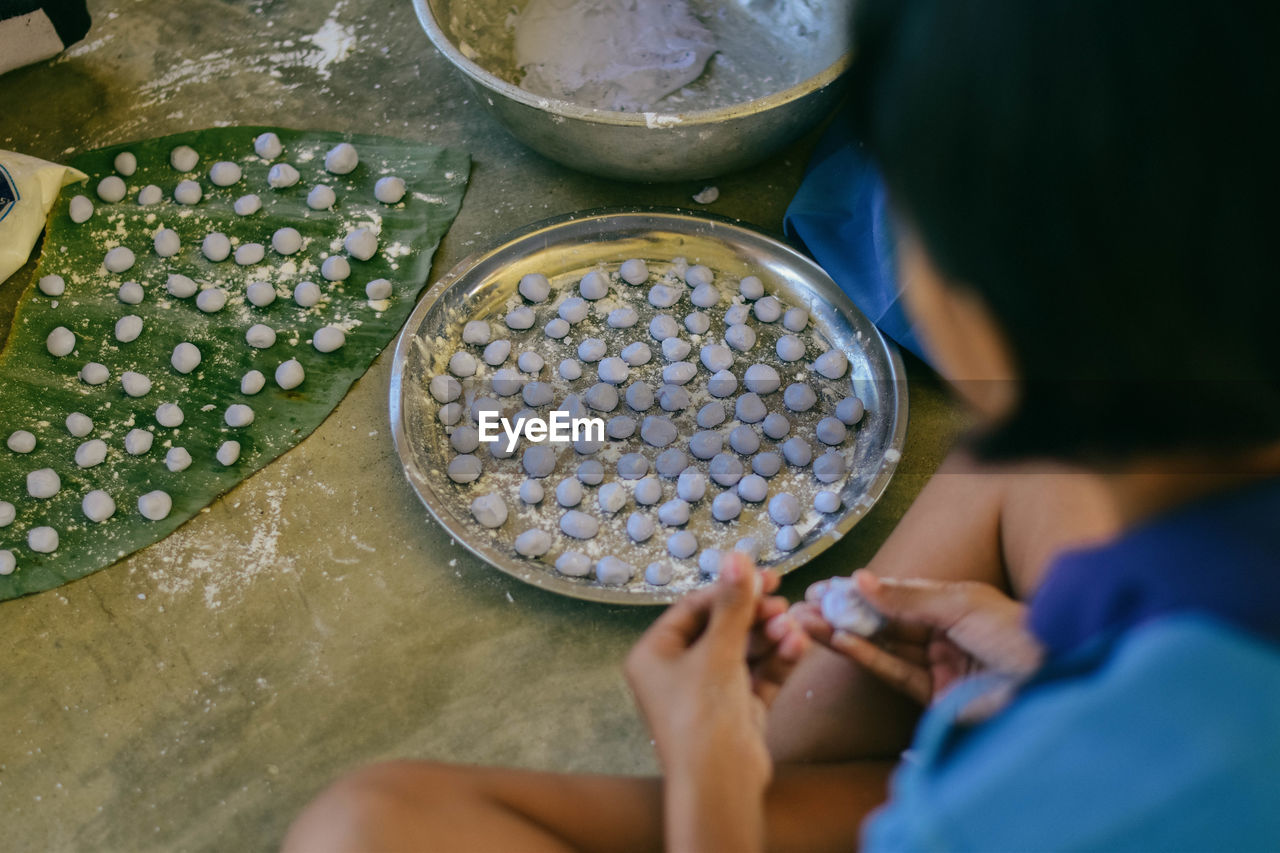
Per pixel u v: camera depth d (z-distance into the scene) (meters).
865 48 0.48
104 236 1.29
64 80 1.39
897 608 0.88
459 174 1.33
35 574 1.15
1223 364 0.44
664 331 1.24
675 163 1.22
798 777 0.89
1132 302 0.44
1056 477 0.93
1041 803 0.48
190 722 1.10
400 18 1.43
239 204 1.30
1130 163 0.41
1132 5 0.39
